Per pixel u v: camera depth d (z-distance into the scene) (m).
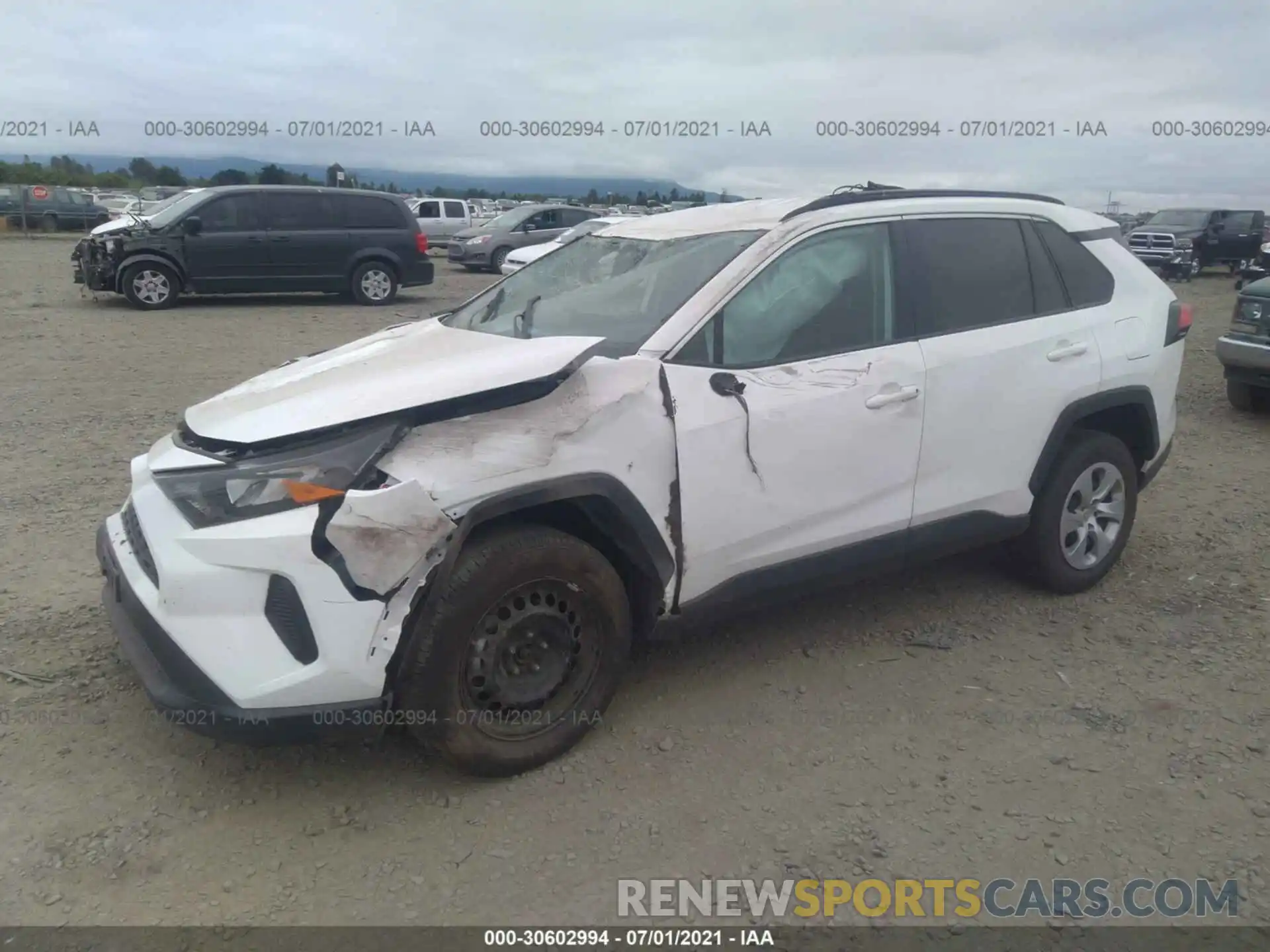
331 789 3.30
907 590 4.93
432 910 2.79
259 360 11.05
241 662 2.90
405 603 2.99
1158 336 4.88
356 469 2.97
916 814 3.23
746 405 3.61
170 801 3.22
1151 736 3.68
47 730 3.58
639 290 3.93
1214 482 6.87
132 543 3.32
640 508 3.39
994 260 4.45
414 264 17.48
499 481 3.11
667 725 3.71
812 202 4.08
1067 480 4.64
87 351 11.41
